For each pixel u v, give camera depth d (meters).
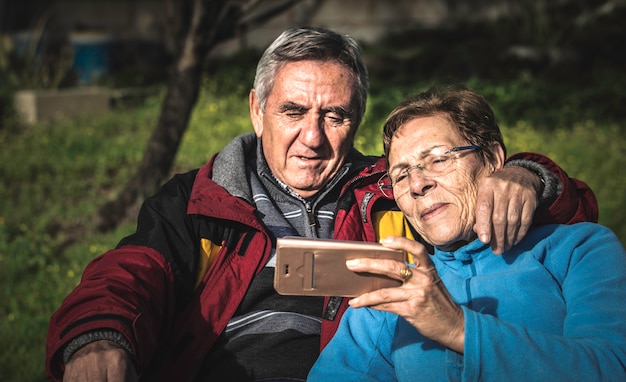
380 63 14.80
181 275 2.46
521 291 2.04
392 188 2.47
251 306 2.51
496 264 2.13
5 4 16.34
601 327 1.93
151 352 2.21
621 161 8.72
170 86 6.71
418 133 2.17
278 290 1.88
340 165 2.71
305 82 2.59
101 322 2.06
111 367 1.95
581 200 2.26
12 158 8.65
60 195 7.56
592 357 1.85
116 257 2.38
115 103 12.41
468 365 1.84
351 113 2.66
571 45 14.99
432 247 2.62
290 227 2.63
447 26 17.08
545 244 2.13
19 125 10.89
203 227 2.53
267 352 2.45
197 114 11.03
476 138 2.18
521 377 1.83
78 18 16.48
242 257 2.52
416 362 2.06
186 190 2.64
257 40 16.25
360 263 1.82
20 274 5.47
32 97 11.26
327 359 2.23
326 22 16.72
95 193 7.70
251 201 2.63
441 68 14.38
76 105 11.67
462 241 2.20
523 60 14.30
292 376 2.42
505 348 1.84
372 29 16.92
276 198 2.71
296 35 2.65
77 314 2.11
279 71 2.63
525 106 11.55
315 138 2.60
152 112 11.64
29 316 4.70
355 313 2.31
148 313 2.24
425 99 2.24
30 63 13.09
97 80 13.91
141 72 14.42
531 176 2.17
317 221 2.69
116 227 6.57
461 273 2.16
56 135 9.96
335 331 2.48
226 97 12.67
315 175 2.66
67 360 2.01
